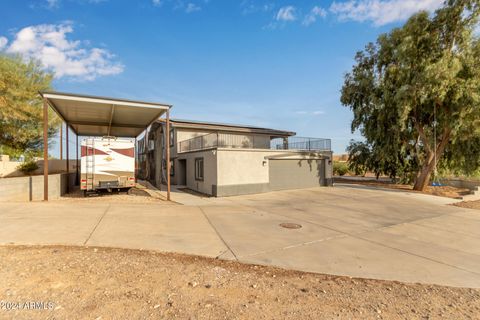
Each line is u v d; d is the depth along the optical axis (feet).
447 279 14.15
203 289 11.91
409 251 18.67
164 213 29.76
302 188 58.59
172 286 12.09
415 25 49.29
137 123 60.23
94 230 21.58
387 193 51.21
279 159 55.11
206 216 28.73
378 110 55.42
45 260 14.79
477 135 48.65
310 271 14.70
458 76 46.11
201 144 57.93
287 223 26.21
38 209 29.14
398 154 62.28
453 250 19.10
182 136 66.33
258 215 29.89
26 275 12.69
